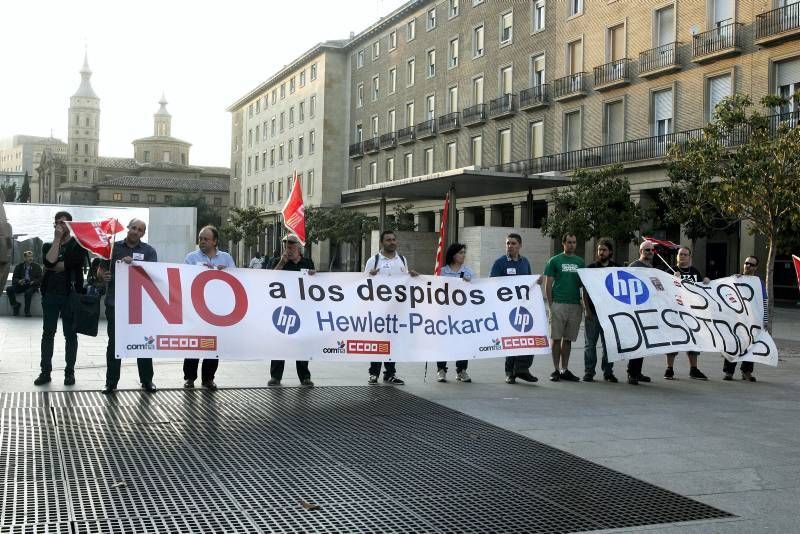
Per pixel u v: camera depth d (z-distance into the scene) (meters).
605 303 9.87
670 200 27.42
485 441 6.30
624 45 35.00
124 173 155.00
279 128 76.12
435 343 9.16
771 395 9.14
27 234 27.70
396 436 6.40
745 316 10.51
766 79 28.19
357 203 60.44
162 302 8.08
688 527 4.30
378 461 5.59
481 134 45.59
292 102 72.56
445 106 49.84
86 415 6.78
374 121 60.03
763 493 5.00
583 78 37.16
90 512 4.27
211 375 8.53
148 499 4.54
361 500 4.66
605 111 36.12
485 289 9.43
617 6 35.22
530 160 40.53
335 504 4.57
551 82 39.69
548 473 5.38
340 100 65.12
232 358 8.33
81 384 8.46
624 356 9.75
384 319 8.98
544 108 40.06
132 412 6.98
